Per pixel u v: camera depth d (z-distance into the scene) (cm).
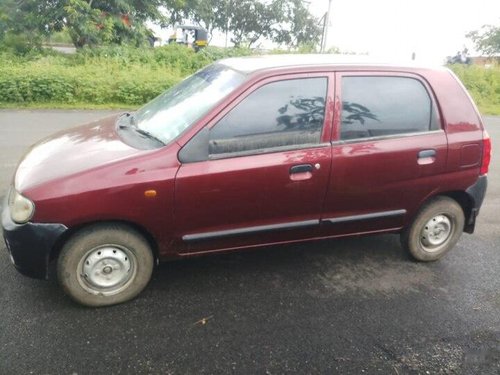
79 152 322
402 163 364
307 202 347
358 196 361
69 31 1584
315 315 327
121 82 1232
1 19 1521
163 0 1881
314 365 278
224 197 322
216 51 1664
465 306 348
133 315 316
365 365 281
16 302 321
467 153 385
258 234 345
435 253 412
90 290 316
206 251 340
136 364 271
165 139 326
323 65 351
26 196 291
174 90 401
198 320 314
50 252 296
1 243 392
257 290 354
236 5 3253
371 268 398
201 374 266
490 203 572
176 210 315
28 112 1022
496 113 1459
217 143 320
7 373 257
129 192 299
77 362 269
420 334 312
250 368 273
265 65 351
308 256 412
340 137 349
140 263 324
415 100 372
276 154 331
